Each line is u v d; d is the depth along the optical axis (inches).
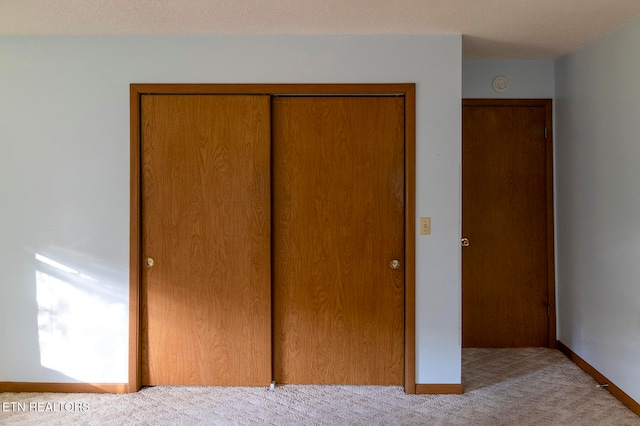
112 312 116.0
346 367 118.9
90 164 115.2
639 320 103.7
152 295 117.0
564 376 125.7
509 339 147.6
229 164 115.8
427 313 115.1
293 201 117.6
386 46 114.2
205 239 116.5
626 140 107.9
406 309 115.4
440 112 114.2
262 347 117.3
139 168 115.4
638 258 104.0
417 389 115.3
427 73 114.2
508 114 146.3
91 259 116.0
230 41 114.4
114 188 115.5
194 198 116.1
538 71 145.5
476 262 147.5
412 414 104.5
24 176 115.5
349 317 118.3
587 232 127.0
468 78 145.5
